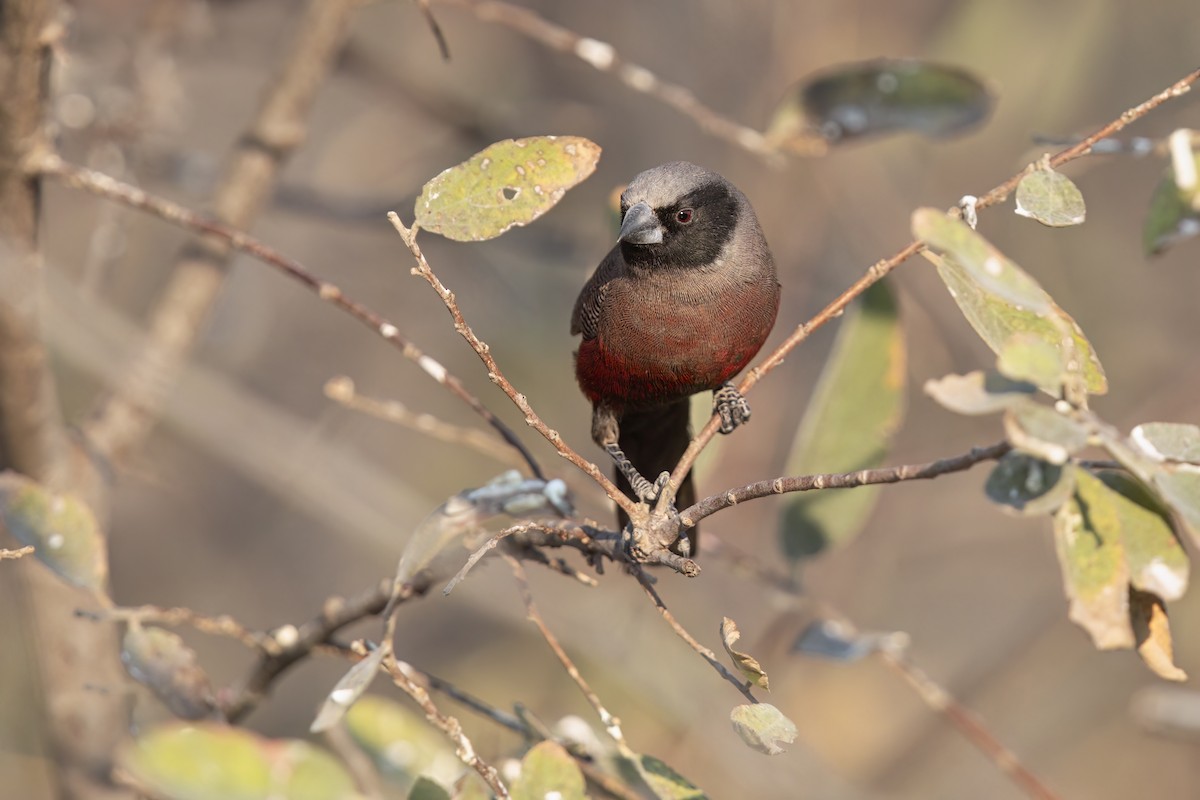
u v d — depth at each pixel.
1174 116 11.52
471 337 5.40
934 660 15.20
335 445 12.72
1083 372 5.09
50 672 7.86
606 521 10.56
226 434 11.37
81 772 7.84
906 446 15.09
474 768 5.32
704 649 5.31
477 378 15.24
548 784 5.08
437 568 6.36
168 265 13.74
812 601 8.51
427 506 12.02
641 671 11.67
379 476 12.43
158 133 11.30
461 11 15.75
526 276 14.11
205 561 15.61
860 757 14.48
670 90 8.87
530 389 14.90
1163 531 4.80
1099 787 14.52
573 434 14.94
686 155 14.90
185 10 11.45
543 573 12.59
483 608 12.13
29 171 7.21
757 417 14.73
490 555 6.21
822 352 14.95
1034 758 14.42
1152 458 4.64
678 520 5.46
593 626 11.79
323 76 9.85
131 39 11.41
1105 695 14.66
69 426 8.95
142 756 4.66
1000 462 4.86
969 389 4.64
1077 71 14.86
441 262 14.88
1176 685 14.31
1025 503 4.80
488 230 5.59
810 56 14.70
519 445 6.66
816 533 8.45
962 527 15.01
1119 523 4.81
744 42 14.86
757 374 5.82
